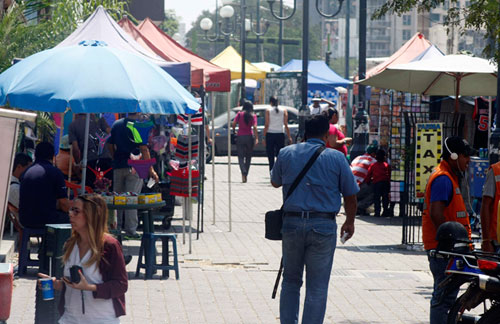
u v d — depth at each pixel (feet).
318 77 175.11
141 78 49.88
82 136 66.08
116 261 27.20
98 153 70.18
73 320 27.04
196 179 64.23
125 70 49.49
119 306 27.25
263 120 159.02
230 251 61.16
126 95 47.98
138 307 43.09
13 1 67.56
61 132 66.90
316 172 35.60
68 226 38.60
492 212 38.29
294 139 153.38
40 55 50.37
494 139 54.80
